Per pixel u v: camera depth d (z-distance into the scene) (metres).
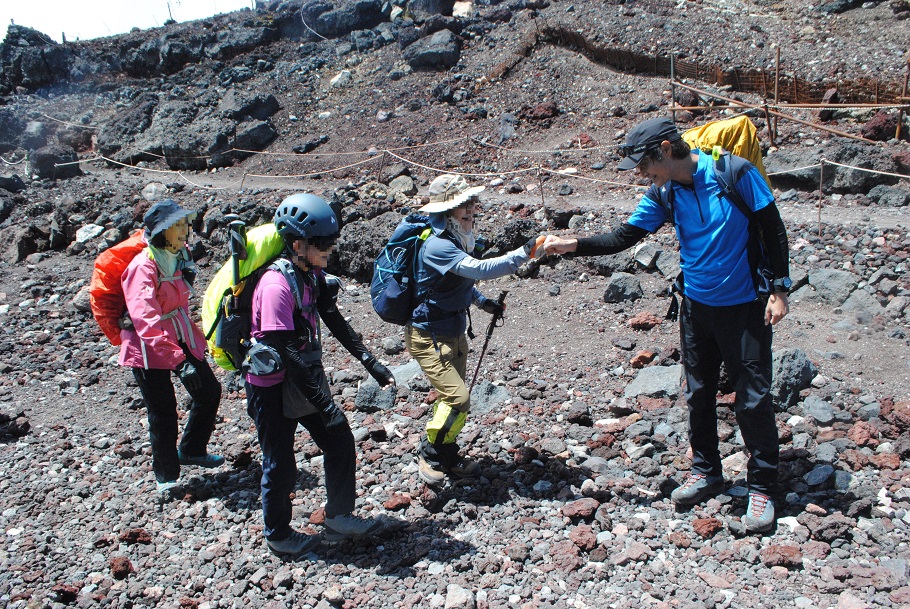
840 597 3.58
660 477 4.66
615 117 11.89
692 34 12.76
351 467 4.11
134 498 5.00
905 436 4.80
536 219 8.78
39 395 6.77
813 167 8.75
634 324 6.70
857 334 6.07
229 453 5.36
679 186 3.93
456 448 4.67
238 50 17.09
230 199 10.38
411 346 4.46
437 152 11.94
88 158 15.26
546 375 6.14
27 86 17.89
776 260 3.80
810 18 13.23
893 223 7.61
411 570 4.06
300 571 4.10
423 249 4.22
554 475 4.78
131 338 4.66
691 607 3.61
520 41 14.38
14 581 4.16
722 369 5.38
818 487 4.45
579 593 3.79
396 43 15.76
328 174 12.31
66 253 10.71
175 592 4.05
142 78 17.62
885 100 10.23
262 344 3.74
